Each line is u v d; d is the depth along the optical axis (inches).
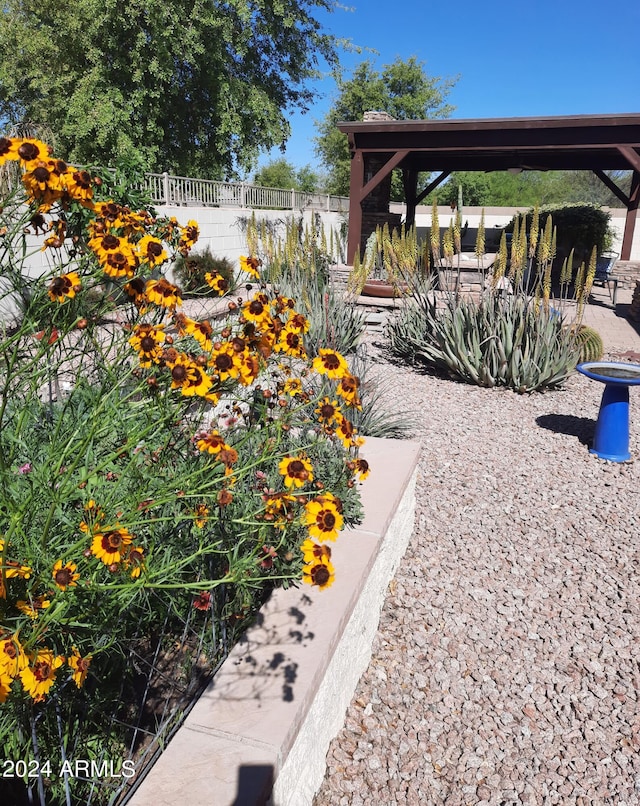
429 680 106.4
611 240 762.8
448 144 467.5
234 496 90.4
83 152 705.6
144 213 101.0
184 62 693.9
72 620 60.7
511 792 86.7
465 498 169.9
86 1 610.5
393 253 318.7
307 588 93.7
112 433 81.7
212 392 71.2
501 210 1059.9
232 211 539.5
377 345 340.5
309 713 77.4
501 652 113.7
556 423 231.9
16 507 62.2
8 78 721.6
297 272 323.0
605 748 94.7
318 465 111.3
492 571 137.8
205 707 70.7
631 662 112.5
